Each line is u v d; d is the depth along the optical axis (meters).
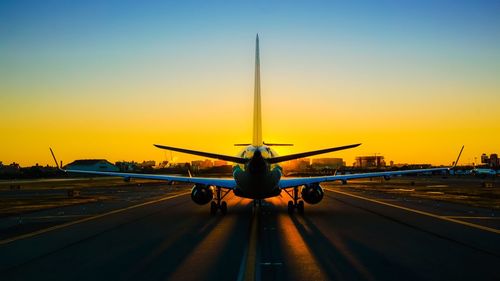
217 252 16.56
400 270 13.47
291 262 14.65
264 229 22.72
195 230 22.67
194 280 12.49
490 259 15.03
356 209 33.41
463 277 12.64
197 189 30.80
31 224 25.78
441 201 41.09
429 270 13.48
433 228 22.62
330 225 24.09
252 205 38.25
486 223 24.56
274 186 28.14
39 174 185.25
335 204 38.06
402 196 48.69
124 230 22.86
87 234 21.50
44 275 13.30
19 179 157.62
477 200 41.94
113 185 96.06
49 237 20.62
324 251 16.56
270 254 16.05
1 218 29.20
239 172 27.88
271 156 27.67
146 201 44.78
